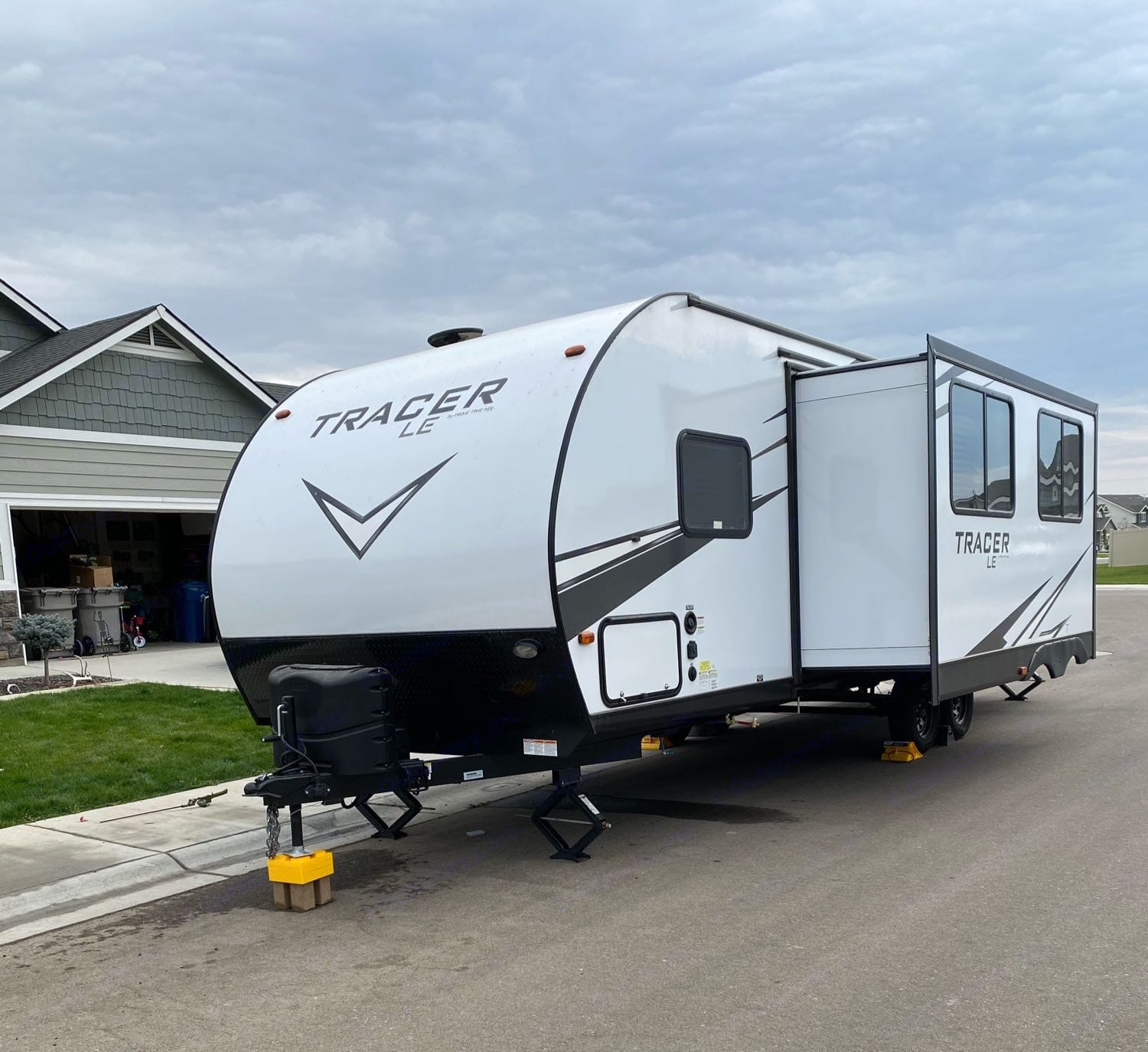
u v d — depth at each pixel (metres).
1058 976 4.04
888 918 4.74
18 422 14.99
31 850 6.03
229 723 9.59
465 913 5.08
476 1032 3.75
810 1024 3.70
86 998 4.22
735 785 7.75
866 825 6.43
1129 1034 3.56
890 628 7.04
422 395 6.19
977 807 6.75
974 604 7.59
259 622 6.50
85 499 15.80
